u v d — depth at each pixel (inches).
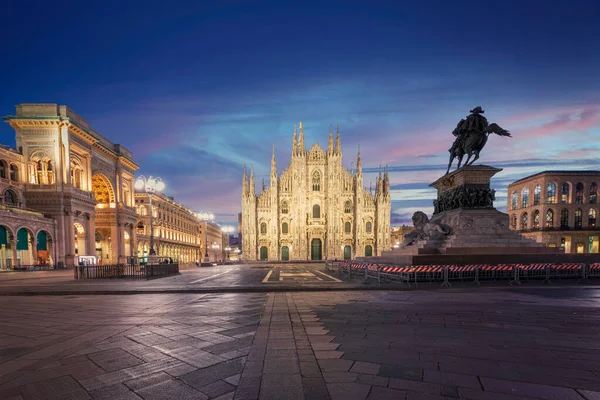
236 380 187.6
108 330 303.9
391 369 200.2
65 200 1696.6
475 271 648.4
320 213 3075.8
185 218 3794.3
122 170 2304.4
